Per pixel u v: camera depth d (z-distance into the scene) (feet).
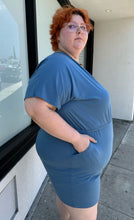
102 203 6.27
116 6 10.54
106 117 3.57
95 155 3.40
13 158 4.43
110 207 6.09
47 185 7.09
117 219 5.61
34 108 2.71
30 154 5.71
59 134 2.92
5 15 4.55
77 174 3.48
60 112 3.12
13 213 4.95
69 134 2.96
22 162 5.12
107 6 10.56
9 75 4.94
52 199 6.36
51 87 2.70
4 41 4.57
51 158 3.50
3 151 4.28
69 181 3.57
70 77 2.89
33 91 2.71
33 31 5.73
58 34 3.48
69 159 3.34
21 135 5.45
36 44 5.94
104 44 14.28
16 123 5.51
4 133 4.87
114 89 14.96
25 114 6.06
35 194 6.37
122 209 6.02
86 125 3.37
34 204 6.11
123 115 15.25
